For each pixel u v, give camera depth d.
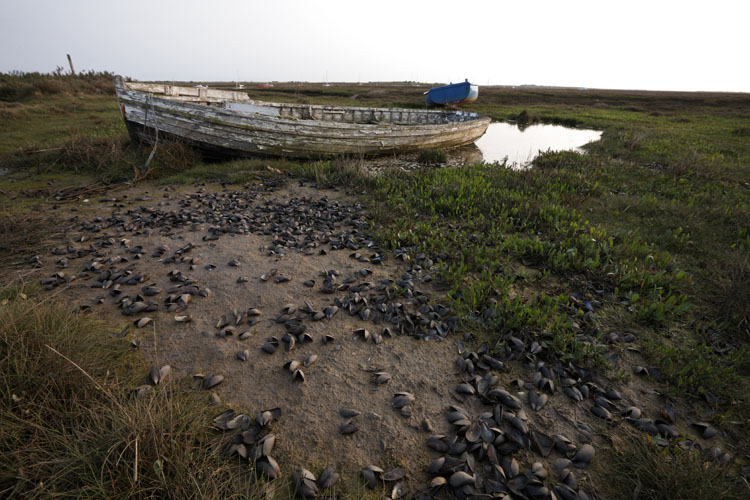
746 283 4.49
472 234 6.63
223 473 2.44
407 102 38.00
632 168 11.89
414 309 4.51
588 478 2.51
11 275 4.96
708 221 7.34
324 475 2.50
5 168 10.91
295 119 11.76
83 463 2.25
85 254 5.69
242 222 7.16
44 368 2.75
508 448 2.68
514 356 3.64
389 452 2.69
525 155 15.62
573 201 8.25
